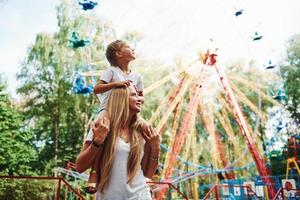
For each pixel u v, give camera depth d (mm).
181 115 29484
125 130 1802
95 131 1634
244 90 32375
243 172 29578
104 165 1665
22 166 20953
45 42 27844
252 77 32906
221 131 31750
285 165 26688
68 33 27672
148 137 1849
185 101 29844
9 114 22312
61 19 28219
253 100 31938
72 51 27891
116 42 2078
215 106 27422
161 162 29141
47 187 19438
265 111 31531
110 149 1681
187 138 19266
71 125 29031
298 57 32312
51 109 28906
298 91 31109
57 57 27656
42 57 27703
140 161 1765
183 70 19000
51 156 28359
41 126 29516
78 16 27922
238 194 17578
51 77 28672
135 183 1711
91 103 28234
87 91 14820
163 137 29547
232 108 18375
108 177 1658
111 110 1765
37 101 29078
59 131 29000
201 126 30594
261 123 30578
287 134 28953
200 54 18828
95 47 27000
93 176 1716
